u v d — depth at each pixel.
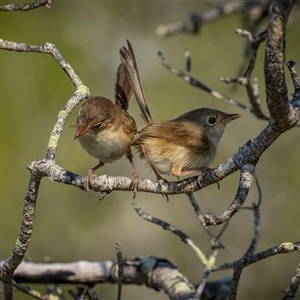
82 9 13.45
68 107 6.67
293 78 5.63
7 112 11.57
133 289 14.22
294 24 13.52
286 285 13.37
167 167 7.64
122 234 14.30
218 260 14.13
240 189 5.39
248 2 12.75
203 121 8.36
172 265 9.28
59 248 13.43
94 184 6.24
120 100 9.18
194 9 15.63
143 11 14.82
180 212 14.66
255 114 9.36
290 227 13.76
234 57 14.45
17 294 11.99
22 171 11.72
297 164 14.02
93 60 12.91
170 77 13.94
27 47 7.05
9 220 11.97
